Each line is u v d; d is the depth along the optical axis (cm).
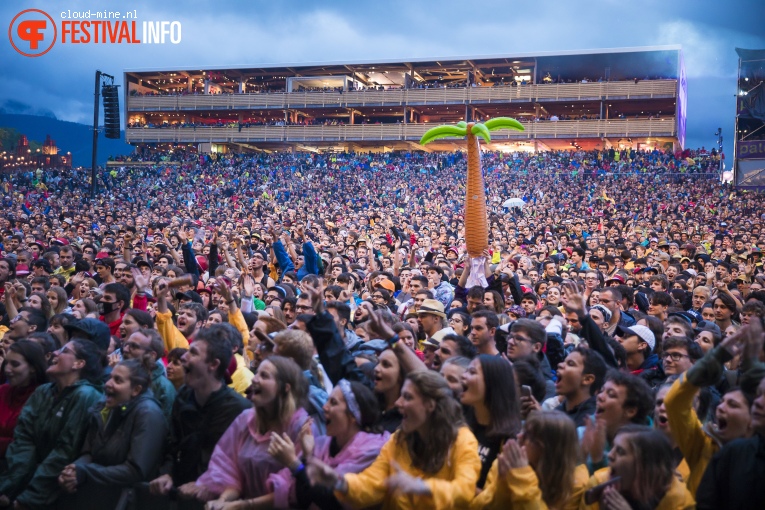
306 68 6253
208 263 1405
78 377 549
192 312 711
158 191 5194
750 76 4528
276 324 623
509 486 370
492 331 634
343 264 1234
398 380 492
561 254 1584
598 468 429
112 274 1080
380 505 417
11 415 581
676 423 432
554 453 385
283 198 4875
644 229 3011
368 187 4912
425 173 5056
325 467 373
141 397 503
